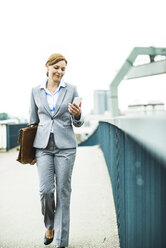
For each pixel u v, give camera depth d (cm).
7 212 375
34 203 412
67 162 257
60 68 254
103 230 303
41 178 258
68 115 260
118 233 283
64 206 260
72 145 259
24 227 323
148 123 92
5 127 1169
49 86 264
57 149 258
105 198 418
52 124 257
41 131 259
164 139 72
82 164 752
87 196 436
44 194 256
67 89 261
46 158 260
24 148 262
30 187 508
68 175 259
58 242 257
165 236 92
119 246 264
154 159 105
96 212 361
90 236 289
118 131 258
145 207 124
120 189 247
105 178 548
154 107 4166
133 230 159
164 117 74
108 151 541
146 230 122
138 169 139
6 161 858
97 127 1289
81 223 326
